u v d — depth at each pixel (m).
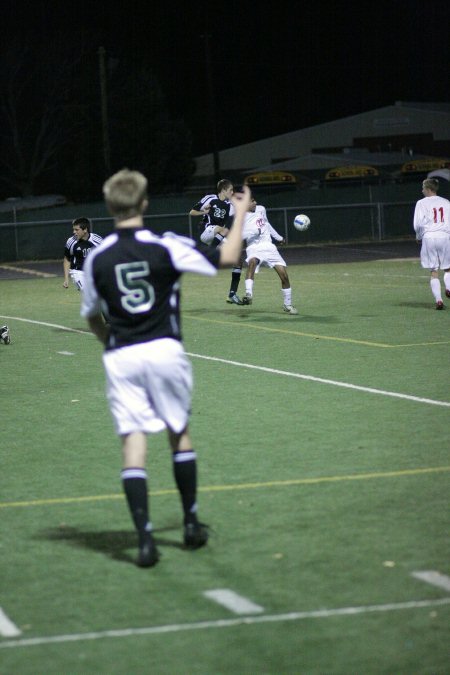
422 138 112.81
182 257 9.49
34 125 103.38
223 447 14.54
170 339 9.58
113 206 9.65
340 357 22.52
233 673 7.43
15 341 26.95
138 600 8.87
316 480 12.63
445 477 12.63
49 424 16.55
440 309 30.86
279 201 71.25
